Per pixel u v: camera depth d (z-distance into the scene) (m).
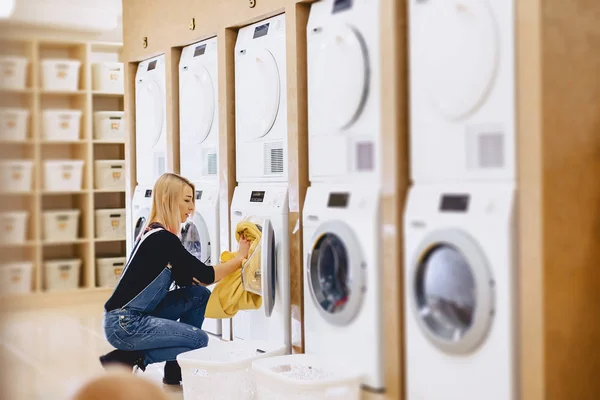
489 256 2.43
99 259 6.44
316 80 3.34
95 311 5.95
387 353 2.94
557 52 2.33
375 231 2.96
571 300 2.38
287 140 3.59
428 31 2.70
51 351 4.48
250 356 3.59
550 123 2.32
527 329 2.35
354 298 3.03
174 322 3.53
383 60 2.92
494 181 2.48
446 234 2.57
